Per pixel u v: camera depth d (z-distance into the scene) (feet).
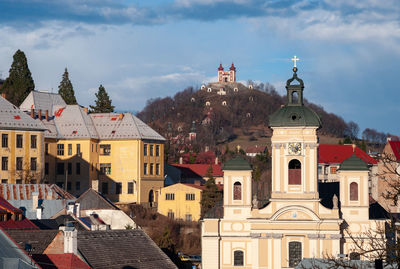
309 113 625.82
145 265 509.76
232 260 633.61
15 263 376.68
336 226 617.21
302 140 625.41
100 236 514.27
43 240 476.54
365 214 626.23
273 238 622.54
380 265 354.74
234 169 636.89
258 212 628.69
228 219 635.66
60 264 450.71
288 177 627.46
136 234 537.24
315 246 617.21
